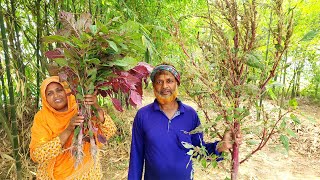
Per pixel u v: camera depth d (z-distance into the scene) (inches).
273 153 166.6
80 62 62.9
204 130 62.5
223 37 55.3
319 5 179.3
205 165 61.0
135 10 166.9
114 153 161.9
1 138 131.6
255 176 143.3
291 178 142.9
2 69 116.5
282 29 53.1
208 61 57.7
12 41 117.0
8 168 128.5
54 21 130.3
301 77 304.3
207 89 57.4
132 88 71.0
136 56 72.1
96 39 59.9
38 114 76.6
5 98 126.2
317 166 155.7
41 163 78.5
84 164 78.5
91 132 67.8
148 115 80.0
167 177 78.7
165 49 146.6
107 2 147.2
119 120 165.5
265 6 55.8
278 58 54.2
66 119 76.3
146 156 81.4
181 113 78.8
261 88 56.5
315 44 215.8
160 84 74.7
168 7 189.2
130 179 82.7
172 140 77.7
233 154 61.2
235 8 54.9
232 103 56.6
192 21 166.6
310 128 199.2
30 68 140.6
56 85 74.7
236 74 57.2
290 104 55.0
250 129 59.1
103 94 75.0
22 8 136.8
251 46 55.1
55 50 65.4
